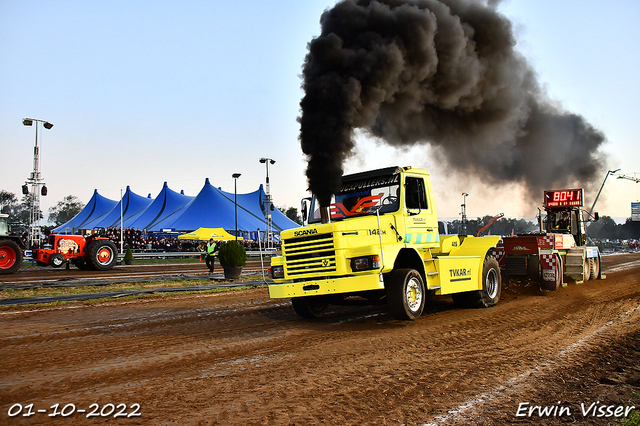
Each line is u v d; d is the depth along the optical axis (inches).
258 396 183.2
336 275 323.9
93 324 346.3
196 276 780.0
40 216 1286.9
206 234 1601.9
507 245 551.5
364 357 242.8
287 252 346.9
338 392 187.8
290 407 171.2
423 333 303.1
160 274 836.6
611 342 277.4
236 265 726.5
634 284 607.8
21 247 843.4
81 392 189.3
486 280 422.6
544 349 260.4
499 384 199.5
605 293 518.0
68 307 438.3
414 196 365.7
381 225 343.9
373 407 171.6
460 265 390.6
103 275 812.0
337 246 321.1
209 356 247.0
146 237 1716.3
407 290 339.0
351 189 374.3
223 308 430.3
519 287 547.5
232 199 2037.4
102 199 2351.1
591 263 660.7
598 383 202.8
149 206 2129.7
